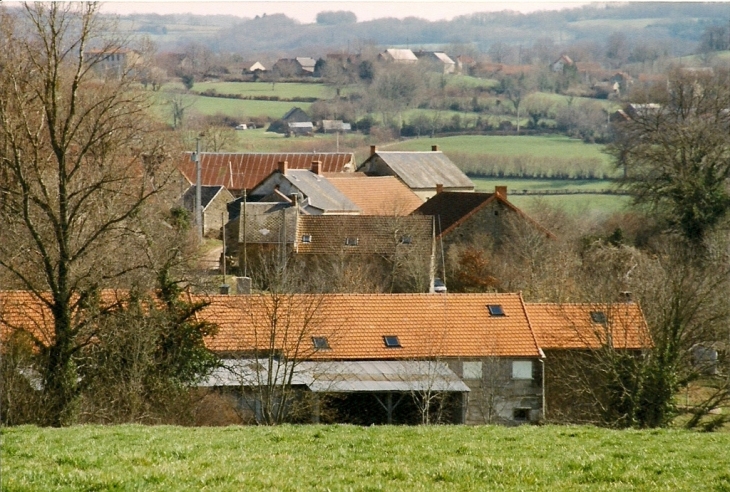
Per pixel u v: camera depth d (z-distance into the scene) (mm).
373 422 82688
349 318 90812
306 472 40000
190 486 36781
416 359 86562
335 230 152625
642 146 175375
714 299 91500
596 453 45125
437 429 53906
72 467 39250
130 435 49344
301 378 80500
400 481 38875
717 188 162500
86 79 78250
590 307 89938
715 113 184375
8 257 70688
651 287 92562
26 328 71438
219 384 76188
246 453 44094
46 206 70188
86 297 70875
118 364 70938
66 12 71938
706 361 90750
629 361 78375
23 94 73438
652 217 169625
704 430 78250
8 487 35406
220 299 86125
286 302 87438
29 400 67062
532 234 150000
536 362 89500
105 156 78188
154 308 72875
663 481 39688
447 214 166875
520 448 46875
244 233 151625
